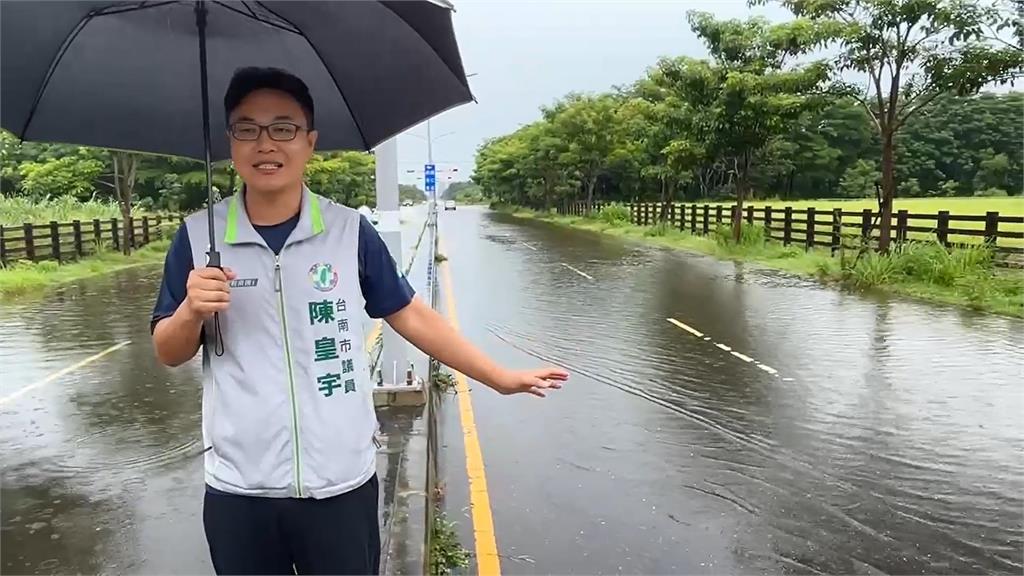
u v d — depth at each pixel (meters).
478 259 20.14
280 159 1.86
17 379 7.43
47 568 3.54
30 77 1.91
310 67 2.22
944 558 3.99
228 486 1.92
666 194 33.03
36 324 10.61
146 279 16.30
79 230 19.45
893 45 15.20
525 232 33.44
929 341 9.15
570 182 48.56
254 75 1.85
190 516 4.11
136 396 6.79
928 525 4.36
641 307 11.92
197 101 2.23
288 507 1.92
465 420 6.29
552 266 18.19
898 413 6.39
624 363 8.25
